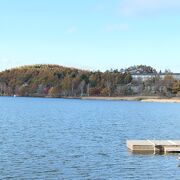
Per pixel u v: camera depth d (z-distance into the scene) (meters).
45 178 33.97
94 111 143.50
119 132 70.38
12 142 54.00
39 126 78.81
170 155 45.41
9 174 34.97
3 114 116.19
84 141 56.78
